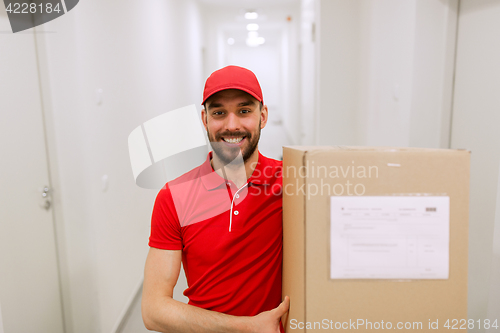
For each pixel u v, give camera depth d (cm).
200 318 68
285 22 688
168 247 76
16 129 127
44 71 144
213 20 591
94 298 162
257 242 74
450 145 166
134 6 219
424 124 167
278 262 75
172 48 320
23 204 131
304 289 52
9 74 124
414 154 51
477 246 146
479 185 145
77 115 149
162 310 70
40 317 143
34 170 138
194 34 441
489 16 138
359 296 52
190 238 76
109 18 180
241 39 930
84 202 155
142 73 234
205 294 75
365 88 241
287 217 65
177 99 336
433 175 51
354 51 257
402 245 52
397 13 182
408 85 168
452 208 51
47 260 148
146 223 237
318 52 266
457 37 159
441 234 51
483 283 142
